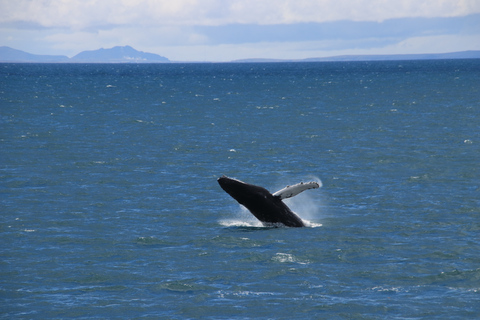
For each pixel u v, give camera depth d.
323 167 157.62
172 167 159.62
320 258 82.44
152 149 191.00
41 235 95.69
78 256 84.81
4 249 88.12
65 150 188.38
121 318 63.94
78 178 144.38
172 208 115.12
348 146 193.38
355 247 87.19
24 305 67.50
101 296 70.00
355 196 123.88
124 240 92.88
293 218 100.19
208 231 98.06
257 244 89.56
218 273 77.06
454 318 62.41
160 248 88.44
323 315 63.88
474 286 71.12
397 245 88.00
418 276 74.81
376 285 72.19
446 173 144.25
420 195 122.50
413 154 173.38
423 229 97.00
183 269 78.88
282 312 64.94
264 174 150.38
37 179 142.50
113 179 143.38
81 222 104.31
